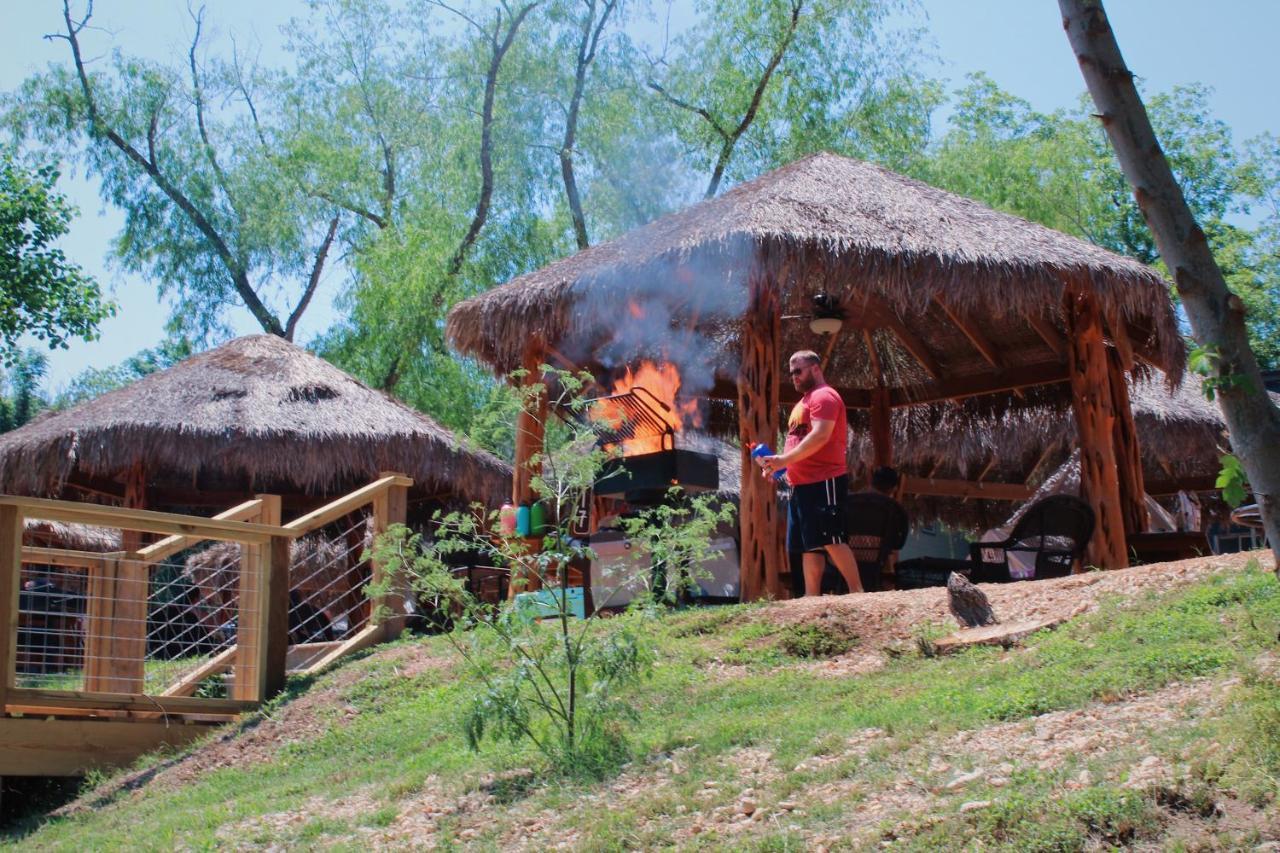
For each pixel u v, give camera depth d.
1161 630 5.76
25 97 27.88
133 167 28.38
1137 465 10.91
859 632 7.04
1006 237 10.00
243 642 8.28
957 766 4.45
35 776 7.43
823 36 25.28
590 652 5.64
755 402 9.29
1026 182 27.09
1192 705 4.55
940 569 10.58
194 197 28.44
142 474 14.27
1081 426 10.05
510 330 10.04
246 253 28.53
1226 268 31.64
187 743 7.75
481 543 6.53
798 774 4.69
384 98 28.23
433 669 7.73
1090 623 6.28
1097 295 9.75
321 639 13.20
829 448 8.07
